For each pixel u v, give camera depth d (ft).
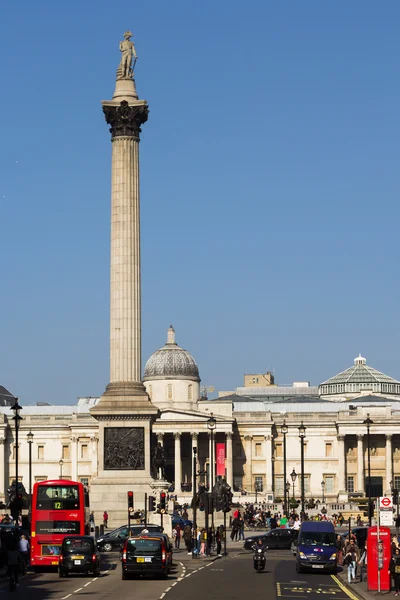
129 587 360.28
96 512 615.57
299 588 364.38
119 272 631.56
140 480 619.26
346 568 447.42
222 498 568.82
